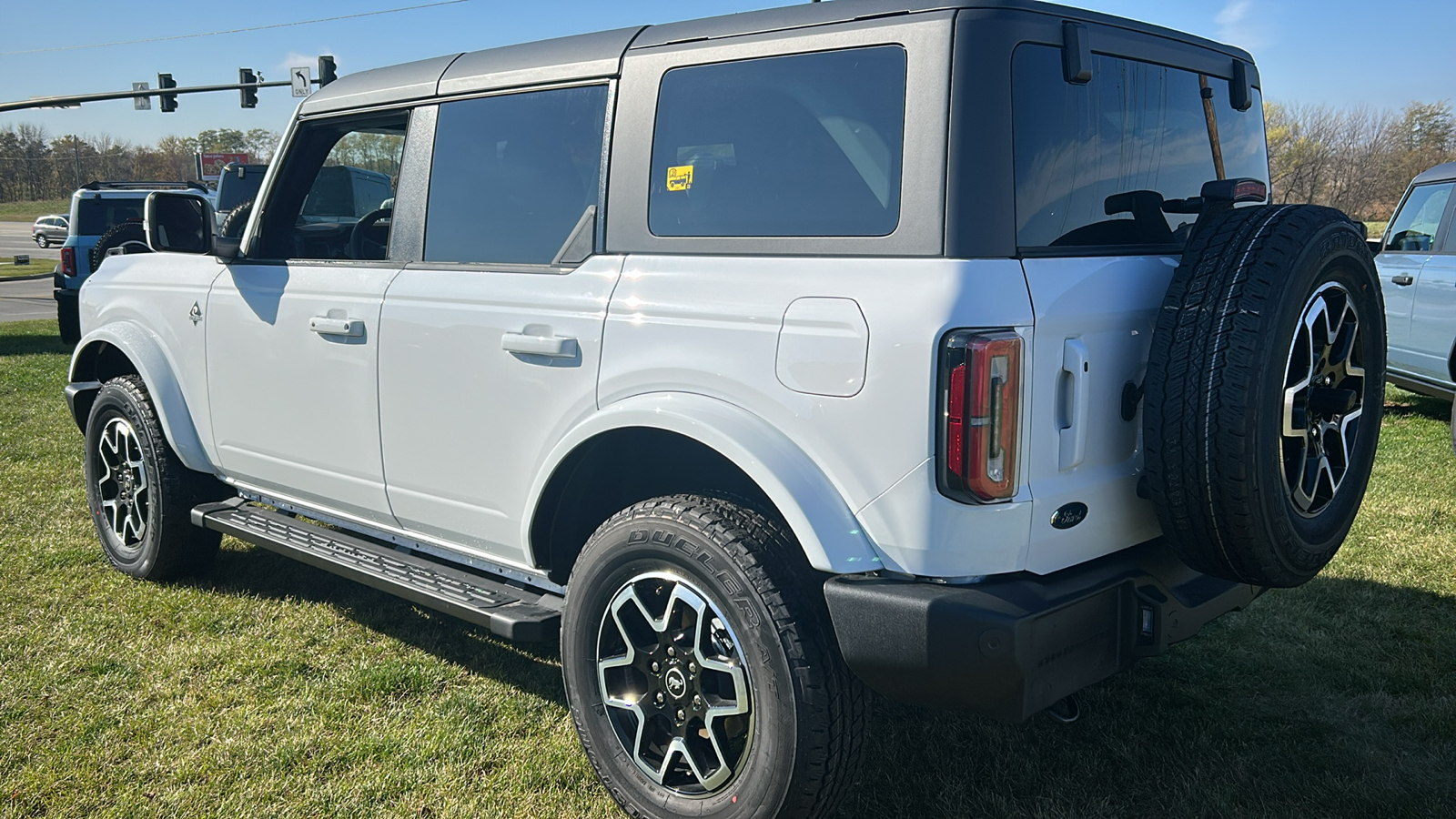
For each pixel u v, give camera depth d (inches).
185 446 161.5
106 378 193.9
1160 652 95.0
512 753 120.7
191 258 161.0
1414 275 312.7
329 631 156.5
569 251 112.1
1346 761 117.0
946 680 86.3
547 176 116.3
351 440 134.9
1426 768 115.3
